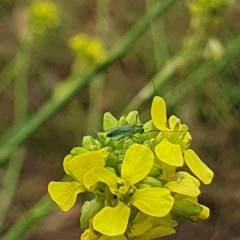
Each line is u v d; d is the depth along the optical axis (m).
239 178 0.18
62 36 0.20
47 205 0.12
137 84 0.19
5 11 0.20
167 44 0.18
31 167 0.19
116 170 0.07
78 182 0.06
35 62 0.20
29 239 0.17
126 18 0.20
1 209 0.15
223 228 0.17
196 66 0.16
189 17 0.19
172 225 0.07
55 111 0.13
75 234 0.18
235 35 0.17
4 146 0.13
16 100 0.15
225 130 0.19
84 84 0.13
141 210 0.06
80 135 0.19
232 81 0.18
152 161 0.06
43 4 0.16
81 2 0.21
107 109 0.19
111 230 0.06
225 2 0.13
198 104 0.19
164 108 0.07
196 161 0.07
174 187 0.06
